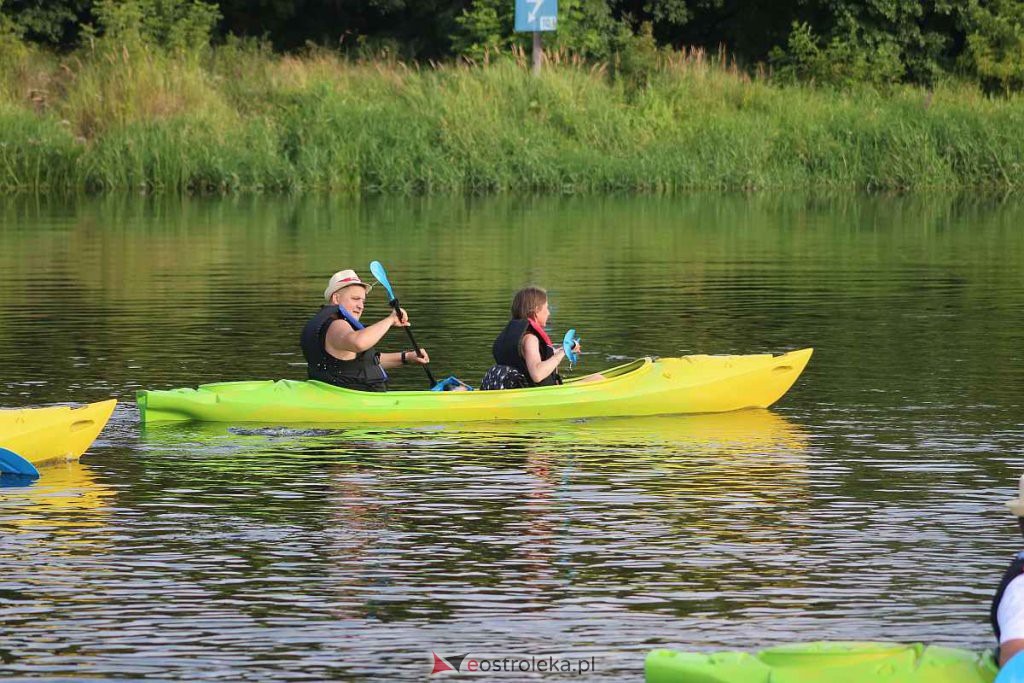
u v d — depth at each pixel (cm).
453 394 3728
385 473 3147
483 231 8550
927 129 12031
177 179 11294
